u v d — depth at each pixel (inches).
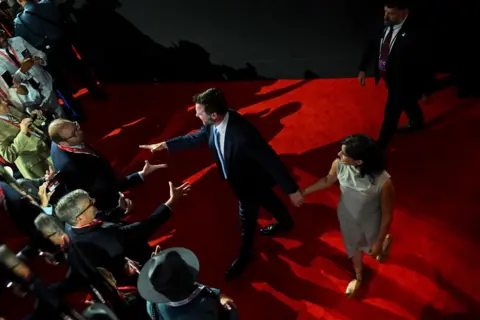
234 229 170.4
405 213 162.9
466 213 159.6
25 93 169.8
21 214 125.8
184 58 238.5
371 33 211.5
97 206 144.6
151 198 186.2
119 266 119.0
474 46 192.9
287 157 193.8
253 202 135.3
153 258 91.5
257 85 235.5
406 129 191.6
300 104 217.8
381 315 137.6
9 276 78.5
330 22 213.5
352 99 214.7
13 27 212.8
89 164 136.6
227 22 223.5
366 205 115.2
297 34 220.4
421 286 142.5
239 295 149.6
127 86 247.9
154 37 233.1
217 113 116.7
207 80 244.5
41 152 155.9
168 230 174.1
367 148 105.4
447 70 211.8
